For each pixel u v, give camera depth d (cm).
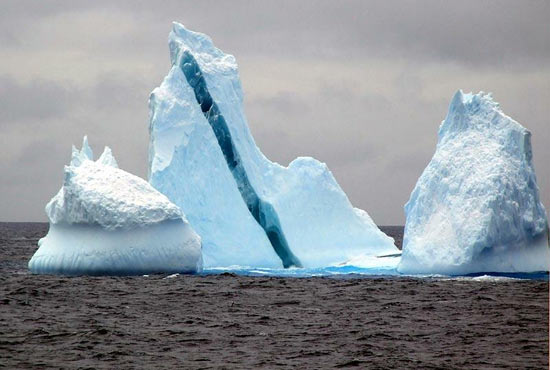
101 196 14675
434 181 15838
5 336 9838
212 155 17412
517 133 15562
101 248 14588
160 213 14788
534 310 11794
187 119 17350
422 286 14125
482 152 15538
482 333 10194
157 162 16675
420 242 15800
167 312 11512
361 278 15450
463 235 15162
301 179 18425
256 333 10112
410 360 8812
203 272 15825
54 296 12775
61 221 15225
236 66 18750
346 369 8462
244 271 16312
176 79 17712
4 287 13662
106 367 8438
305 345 9481
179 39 18562
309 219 18150
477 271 15250
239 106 18475
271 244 17925
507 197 15112
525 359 8888
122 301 12369
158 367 8456
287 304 12325
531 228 15325
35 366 8469
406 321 10981
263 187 18088
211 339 9750
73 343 9481
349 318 11188
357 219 18888
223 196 17250
